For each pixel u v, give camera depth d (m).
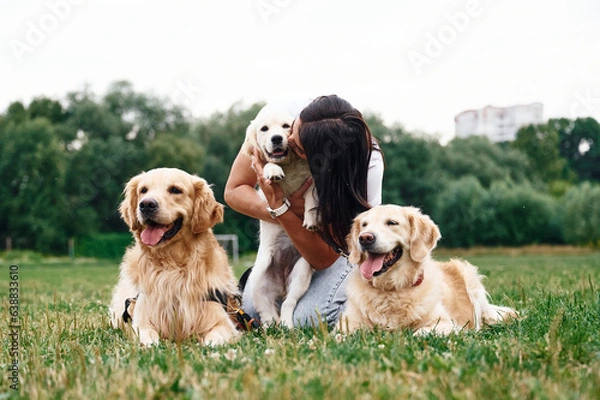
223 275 4.88
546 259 27.92
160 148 39.03
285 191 5.55
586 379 2.75
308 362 3.22
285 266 5.75
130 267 4.89
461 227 42.44
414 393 2.55
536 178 49.31
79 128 42.16
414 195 43.47
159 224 4.59
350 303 4.88
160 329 4.69
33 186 38.19
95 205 40.25
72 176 39.31
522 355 3.21
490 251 42.78
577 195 43.66
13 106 44.97
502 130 56.06
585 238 42.47
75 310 6.77
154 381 2.87
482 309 5.44
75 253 39.44
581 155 57.00
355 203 4.91
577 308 5.21
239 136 41.34
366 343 3.66
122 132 42.28
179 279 4.69
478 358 3.19
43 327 5.07
